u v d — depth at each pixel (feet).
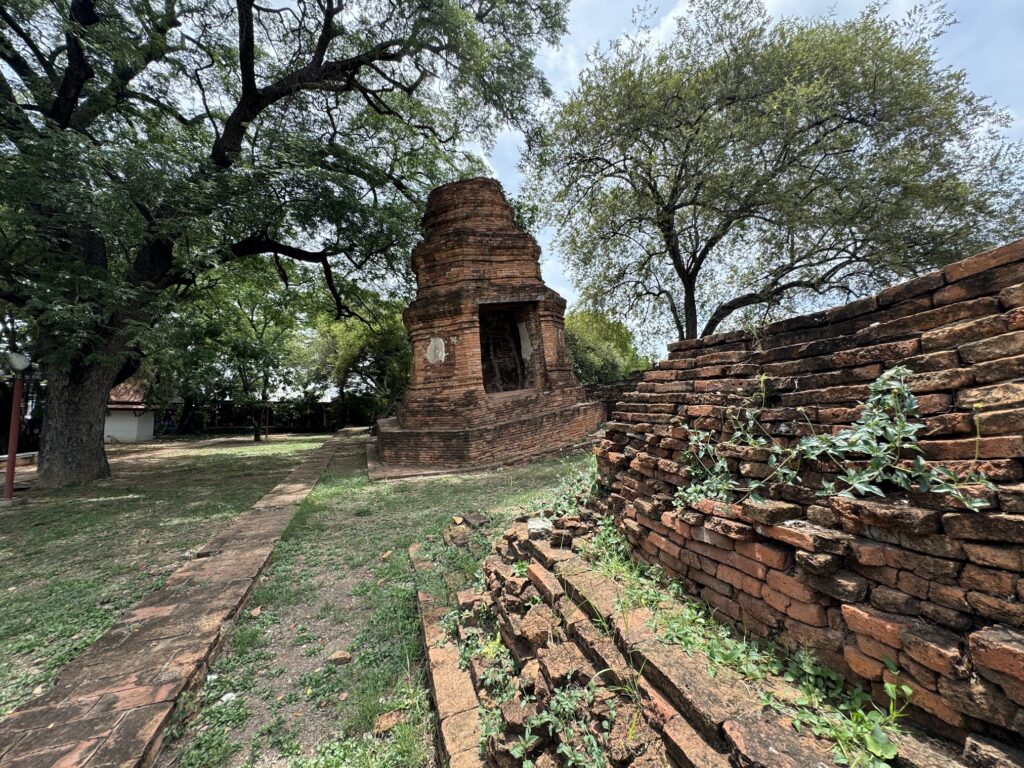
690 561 9.11
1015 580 4.81
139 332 28.94
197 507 26.27
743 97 42.42
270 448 66.13
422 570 15.16
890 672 5.53
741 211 43.39
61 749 7.88
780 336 9.41
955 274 6.42
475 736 7.79
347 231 42.55
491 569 12.84
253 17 37.32
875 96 39.91
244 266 52.60
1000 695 4.59
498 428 35.29
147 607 13.08
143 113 39.83
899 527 5.84
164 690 9.42
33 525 23.61
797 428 7.77
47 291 26.37
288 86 39.83
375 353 93.35
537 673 8.19
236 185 32.94
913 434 6.11
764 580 7.34
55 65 37.17
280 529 20.53
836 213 39.88
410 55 39.29
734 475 8.64
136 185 26.71
